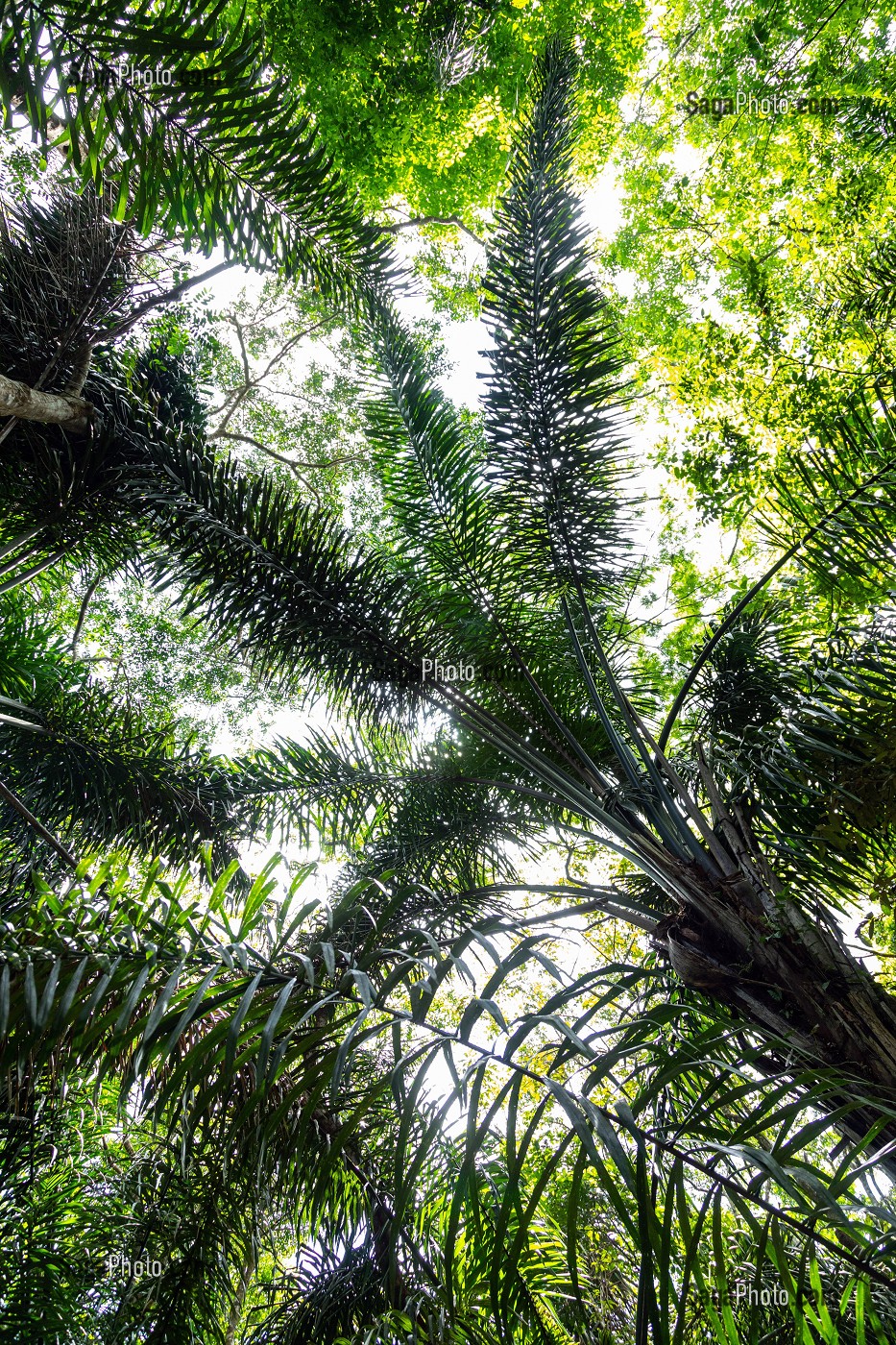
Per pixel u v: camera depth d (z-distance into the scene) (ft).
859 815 13.51
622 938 26.94
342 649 17.71
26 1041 6.30
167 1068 8.13
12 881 17.01
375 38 29.50
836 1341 6.74
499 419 17.99
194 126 11.67
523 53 32.58
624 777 18.19
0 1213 13.82
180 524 17.12
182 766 18.65
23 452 18.03
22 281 17.72
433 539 18.79
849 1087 9.51
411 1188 6.06
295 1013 7.18
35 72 10.07
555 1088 6.14
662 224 36.88
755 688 16.71
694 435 28.19
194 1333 13.67
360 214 14.33
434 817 18.48
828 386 23.40
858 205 29.50
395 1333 12.00
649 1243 5.35
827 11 32.35
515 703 19.19
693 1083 10.92
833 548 15.72
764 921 12.69
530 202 18.48
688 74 36.91
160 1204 14.12
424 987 6.89
